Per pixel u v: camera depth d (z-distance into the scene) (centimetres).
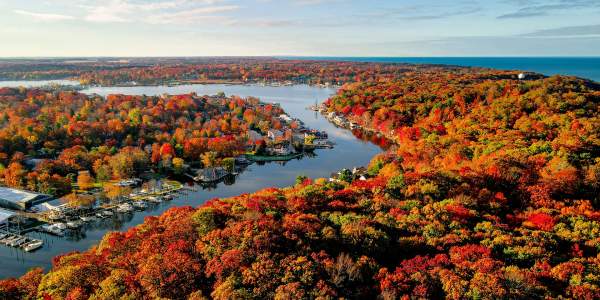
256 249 7269
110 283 7112
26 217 14062
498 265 6675
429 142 19788
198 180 19312
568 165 11856
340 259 6812
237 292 6156
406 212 9438
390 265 7338
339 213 9350
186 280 6938
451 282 6159
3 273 10888
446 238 7919
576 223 8500
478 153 16150
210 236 8012
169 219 10138
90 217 14325
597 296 5850
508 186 11231
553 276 6488
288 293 6028
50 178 16450
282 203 10450
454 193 10656
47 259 11688
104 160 19425
